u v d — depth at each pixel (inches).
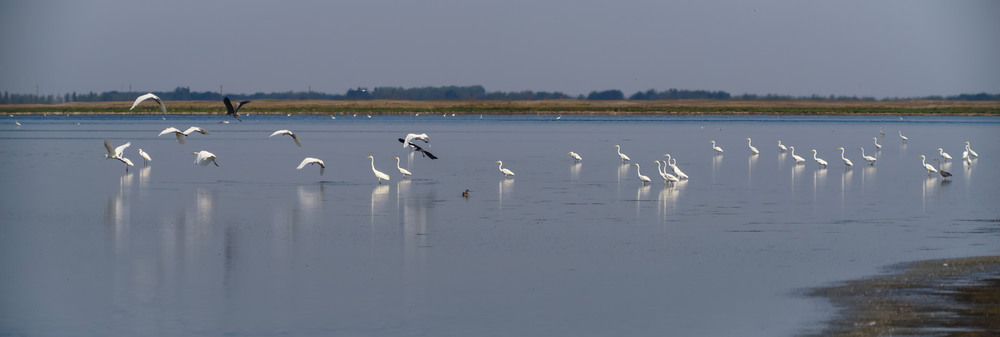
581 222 1190.9
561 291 816.3
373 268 906.7
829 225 1167.6
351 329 708.0
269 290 821.9
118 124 5231.3
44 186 1631.4
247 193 1517.0
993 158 2501.2
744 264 917.2
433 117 7234.3
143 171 1939.0
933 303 738.2
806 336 666.2
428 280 856.9
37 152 2586.1
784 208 1339.8
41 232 1118.4
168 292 815.1
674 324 714.2
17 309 762.8
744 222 1194.0
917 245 1012.5
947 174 1820.9
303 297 797.9
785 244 1026.1
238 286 836.0
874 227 1149.7
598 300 784.9
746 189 1616.6
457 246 1018.1
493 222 1190.3
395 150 2785.4
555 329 706.8
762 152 2773.1
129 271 898.7
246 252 987.3
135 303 781.3
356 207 1336.1
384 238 1068.5
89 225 1173.1
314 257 959.6
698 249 999.6
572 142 3289.9
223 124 5378.9
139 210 1307.8
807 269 887.7
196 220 1210.6
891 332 661.9
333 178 1791.3
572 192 1547.7
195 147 2883.9
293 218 1224.8
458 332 700.0
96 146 2893.7
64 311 757.9
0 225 1170.0
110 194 1503.4
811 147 3085.6
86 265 925.2
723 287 822.5
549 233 1104.2
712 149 2896.2
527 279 860.6
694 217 1240.2
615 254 973.2
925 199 1461.6
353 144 3142.2
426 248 1006.4
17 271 897.5
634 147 2984.7
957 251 970.1
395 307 766.5
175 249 1005.2
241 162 2218.3
